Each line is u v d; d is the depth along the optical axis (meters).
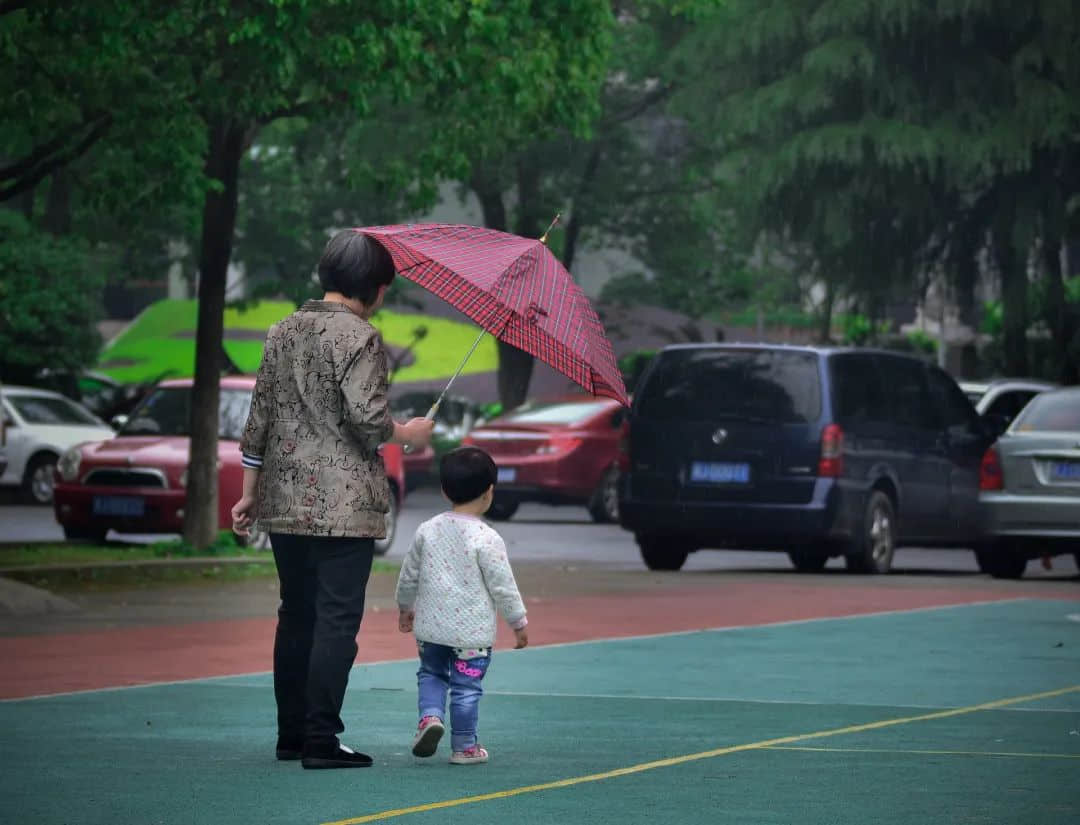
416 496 81.81
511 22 40.06
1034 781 15.72
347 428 16.19
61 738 17.73
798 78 76.62
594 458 63.69
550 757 16.83
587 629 29.53
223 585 37.88
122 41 35.12
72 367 83.06
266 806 14.30
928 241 81.75
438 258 16.17
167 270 92.06
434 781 15.49
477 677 16.38
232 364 78.75
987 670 24.08
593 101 43.59
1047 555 42.44
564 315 16.14
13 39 37.78
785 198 80.62
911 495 44.97
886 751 17.34
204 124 40.00
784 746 17.59
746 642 27.45
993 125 74.81
